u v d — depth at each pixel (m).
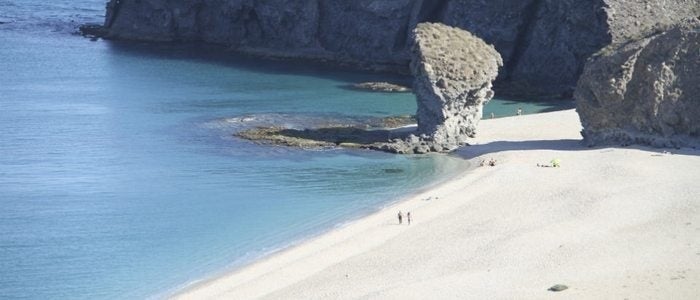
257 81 149.75
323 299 62.03
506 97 140.88
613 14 140.00
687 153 94.75
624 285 60.72
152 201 85.31
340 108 128.62
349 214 81.50
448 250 70.19
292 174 94.38
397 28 165.38
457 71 105.94
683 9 144.25
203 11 188.38
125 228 78.12
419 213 80.25
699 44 97.75
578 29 144.00
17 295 64.94
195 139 108.69
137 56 173.38
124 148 104.25
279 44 178.38
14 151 102.31
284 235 76.50
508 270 65.19
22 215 80.94
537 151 100.31
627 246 68.31
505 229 74.06
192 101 132.25
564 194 82.50
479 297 60.03
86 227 78.25
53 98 132.50
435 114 106.38
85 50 179.12
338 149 104.81
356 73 160.75
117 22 198.75
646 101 98.94
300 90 142.62
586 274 63.31
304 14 173.88
